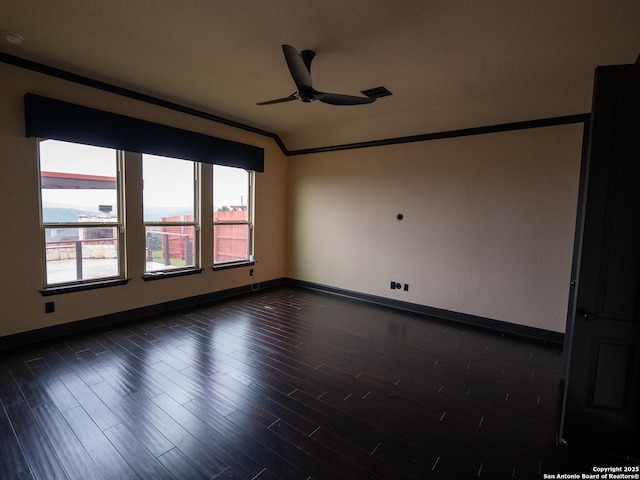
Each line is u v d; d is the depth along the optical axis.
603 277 1.77
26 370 2.66
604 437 1.85
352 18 2.21
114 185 3.68
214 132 4.54
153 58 2.89
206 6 2.13
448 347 3.42
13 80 2.89
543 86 3.23
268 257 5.68
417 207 4.48
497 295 3.94
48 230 3.25
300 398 2.39
